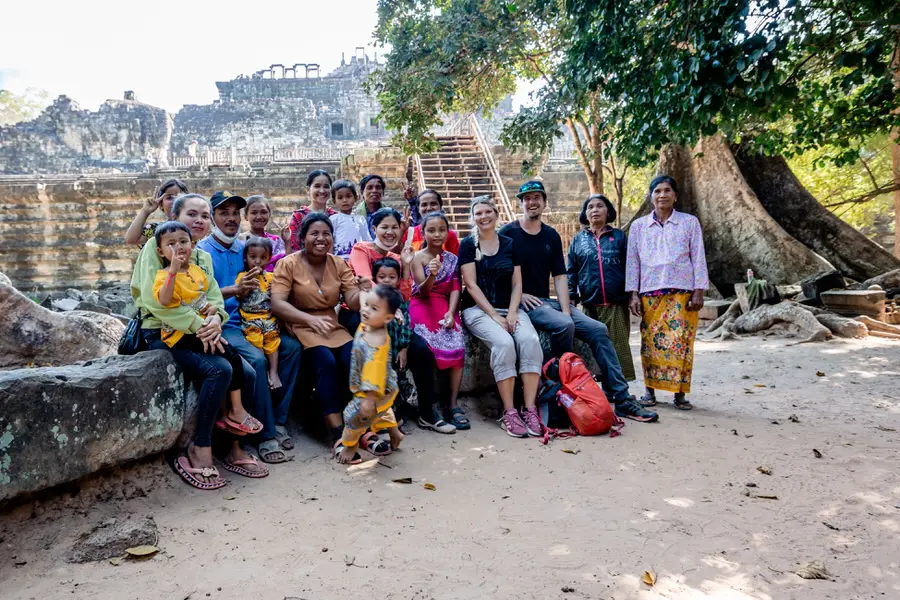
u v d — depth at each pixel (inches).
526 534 119.1
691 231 208.5
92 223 698.8
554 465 157.8
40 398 115.4
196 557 109.8
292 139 1462.8
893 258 500.7
